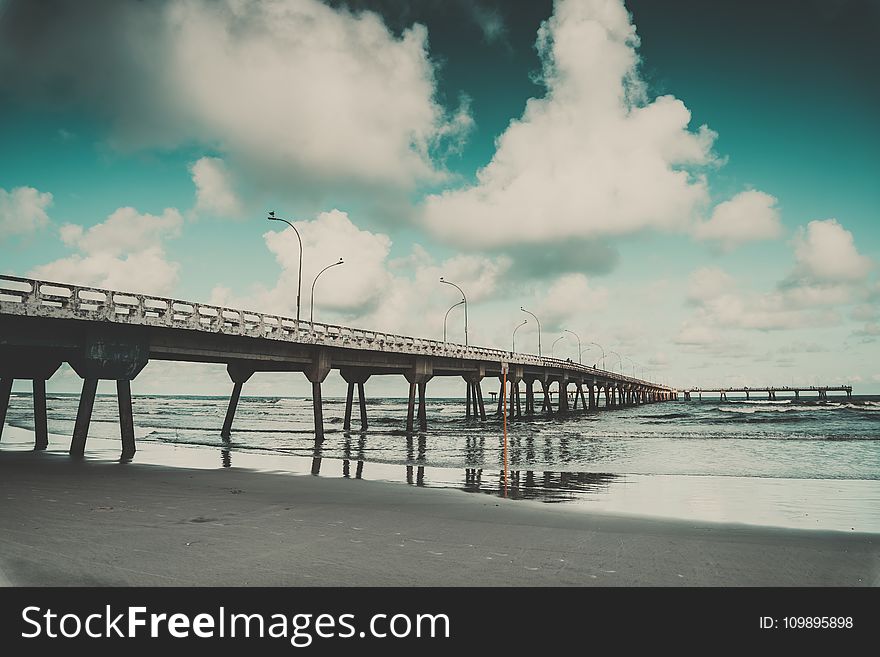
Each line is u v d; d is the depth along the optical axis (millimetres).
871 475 21922
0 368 27141
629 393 160625
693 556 9109
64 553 8672
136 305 24250
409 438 42031
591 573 8156
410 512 12594
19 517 11164
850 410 105188
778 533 11133
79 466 20844
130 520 11055
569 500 15695
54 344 22703
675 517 12898
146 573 7840
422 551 9156
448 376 67000
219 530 10344
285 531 10367
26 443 32781
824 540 10469
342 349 39094
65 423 60219
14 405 131375
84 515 11453
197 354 29062
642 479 20469
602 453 31000
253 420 79062
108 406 148750
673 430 51312
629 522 11961
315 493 15383
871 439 40000
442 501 14328
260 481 17766
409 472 22172
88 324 23438
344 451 31953
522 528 11000
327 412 116812
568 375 90625
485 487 18266
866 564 8812
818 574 8312
